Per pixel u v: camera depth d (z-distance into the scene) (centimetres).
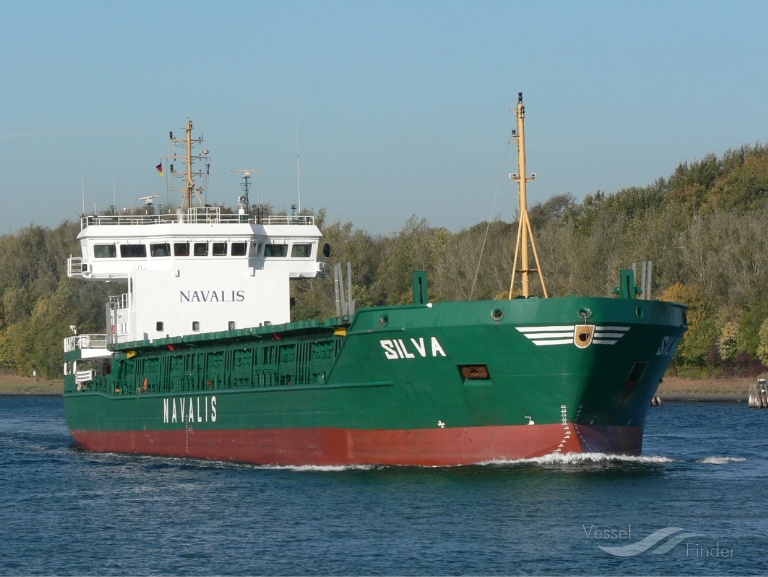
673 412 11731
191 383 7512
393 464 5931
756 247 14700
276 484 5794
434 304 5544
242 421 6844
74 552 4531
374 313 5725
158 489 5978
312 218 8506
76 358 8950
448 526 4619
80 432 8969
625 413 5756
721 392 14288
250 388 6744
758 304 14112
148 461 7469
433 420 5744
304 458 6372
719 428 9306
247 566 4200
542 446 5578
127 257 8169
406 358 5641
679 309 5881
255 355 6925
